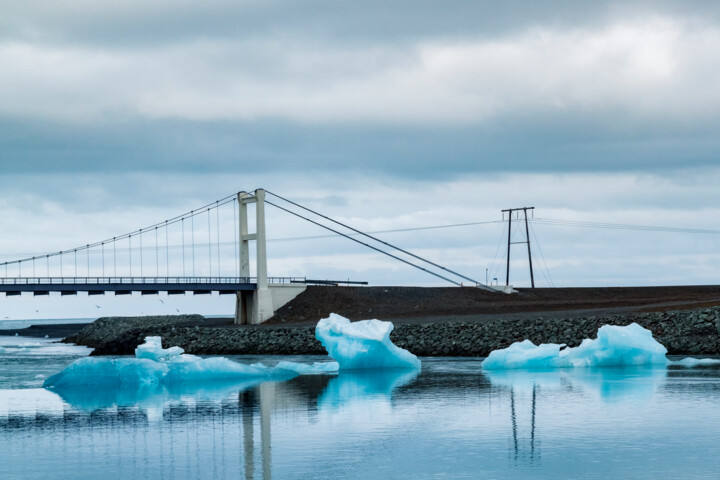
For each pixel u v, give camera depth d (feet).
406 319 351.67
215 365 188.96
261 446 103.71
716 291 491.31
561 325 261.65
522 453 95.61
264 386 172.04
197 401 147.74
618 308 324.80
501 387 158.61
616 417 118.21
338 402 142.41
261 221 427.33
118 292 393.29
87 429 118.42
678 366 194.49
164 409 137.69
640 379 166.40
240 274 441.68
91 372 177.37
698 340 232.32
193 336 330.34
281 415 128.36
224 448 102.83
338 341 209.67
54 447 105.19
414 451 98.27
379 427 115.24
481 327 271.90
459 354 259.60
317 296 442.09
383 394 152.25
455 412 127.03
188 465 94.02
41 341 520.01
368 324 211.41
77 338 485.56
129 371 177.47
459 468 89.25
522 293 497.05
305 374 200.13
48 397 158.30
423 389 158.92
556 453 95.20
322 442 105.29
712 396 138.10
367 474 87.71
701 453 94.22
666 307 304.71
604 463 90.12
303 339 305.73
